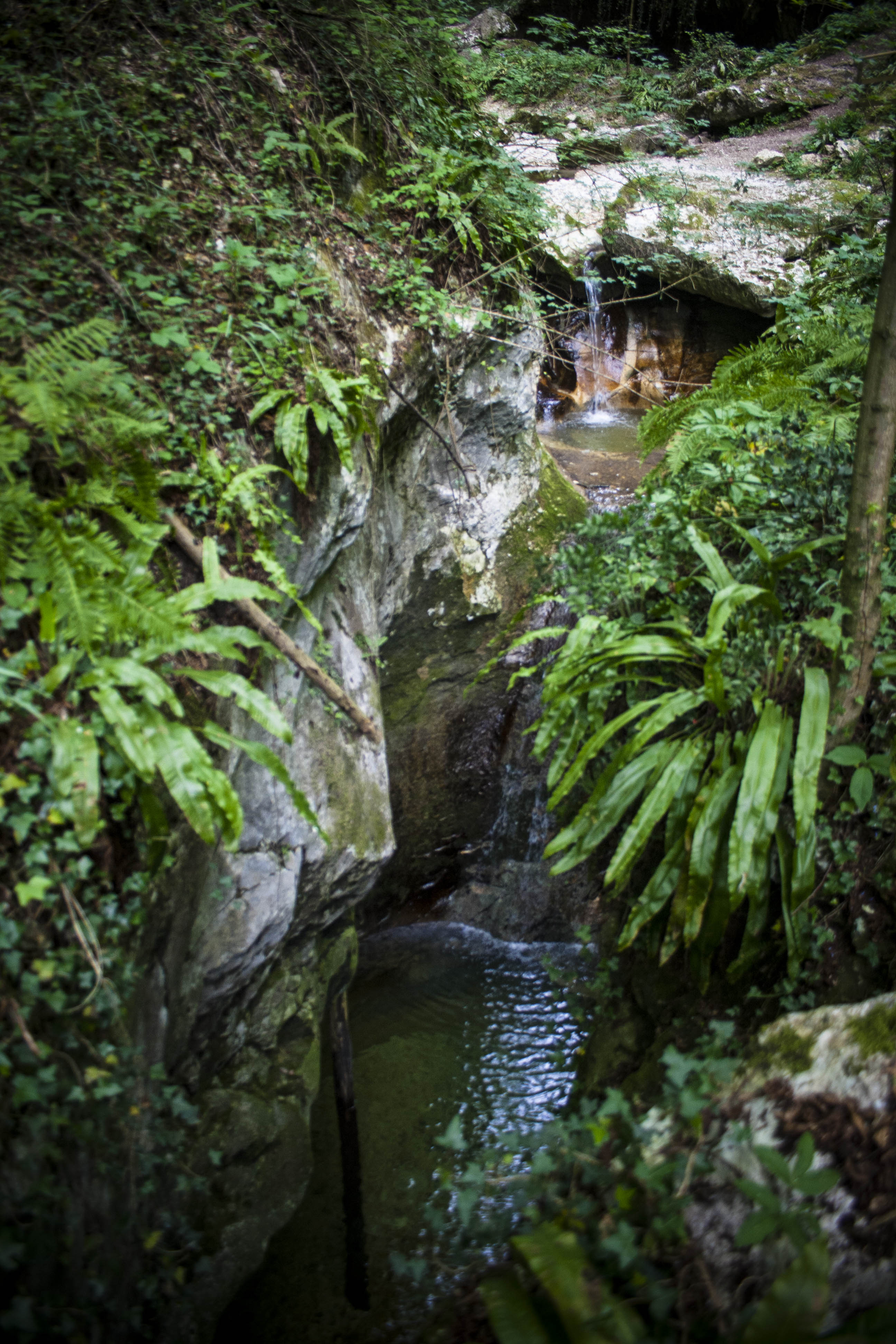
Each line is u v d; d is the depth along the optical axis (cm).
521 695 551
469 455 520
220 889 309
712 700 323
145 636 267
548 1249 244
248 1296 323
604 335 782
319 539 360
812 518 389
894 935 323
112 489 267
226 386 339
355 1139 380
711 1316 237
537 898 514
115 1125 252
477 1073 418
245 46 433
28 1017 222
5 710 236
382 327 427
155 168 376
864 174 746
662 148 884
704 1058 327
